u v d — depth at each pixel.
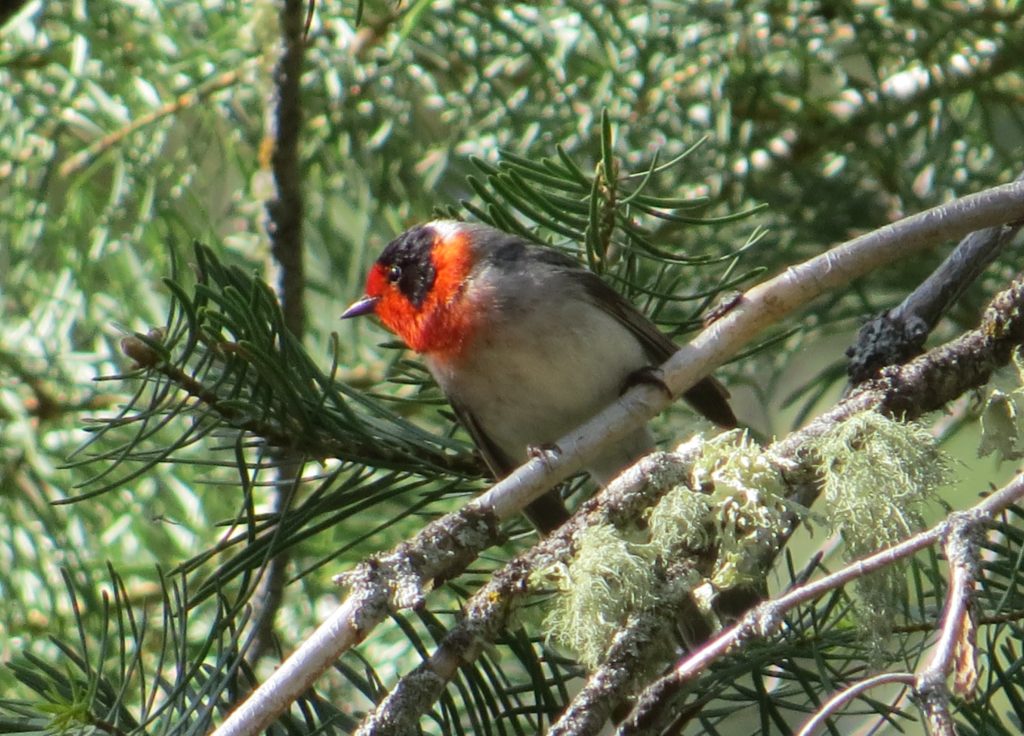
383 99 11.17
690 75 10.80
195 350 6.67
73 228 11.10
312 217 11.43
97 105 11.02
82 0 10.71
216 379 6.81
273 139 9.55
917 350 7.27
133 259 11.21
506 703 5.90
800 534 12.01
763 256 10.74
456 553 5.88
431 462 7.30
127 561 10.71
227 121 11.30
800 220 10.95
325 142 11.20
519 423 8.51
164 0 10.85
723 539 5.52
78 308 11.03
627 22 10.86
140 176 11.09
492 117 11.05
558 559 5.63
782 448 5.77
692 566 5.57
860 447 5.60
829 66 11.02
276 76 9.51
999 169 11.09
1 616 10.20
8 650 10.02
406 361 9.00
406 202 11.38
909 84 11.30
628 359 8.25
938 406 6.29
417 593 5.39
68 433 10.83
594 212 7.29
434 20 10.68
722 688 5.90
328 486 6.79
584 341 8.20
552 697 5.92
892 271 10.73
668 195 10.70
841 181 11.03
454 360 8.48
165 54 11.07
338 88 10.73
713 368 6.68
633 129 10.78
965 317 10.44
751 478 5.62
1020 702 5.65
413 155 11.35
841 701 4.14
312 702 5.87
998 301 6.34
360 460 6.89
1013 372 6.90
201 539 10.62
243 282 6.43
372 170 11.22
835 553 9.27
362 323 11.55
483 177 10.79
